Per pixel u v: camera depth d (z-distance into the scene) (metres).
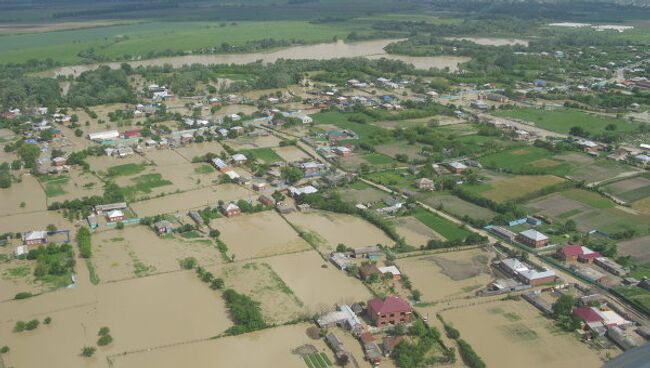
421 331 136.25
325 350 132.62
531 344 134.88
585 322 140.62
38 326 141.25
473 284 160.25
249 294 154.88
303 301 151.75
